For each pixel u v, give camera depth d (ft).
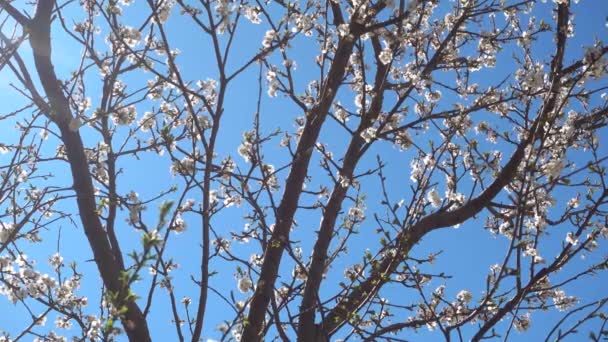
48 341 22.13
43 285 22.02
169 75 22.97
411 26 27.07
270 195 17.46
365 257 16.22
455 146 23.71
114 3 19.75
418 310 21.61
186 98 15.25
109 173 20.08
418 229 22.13
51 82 18.31
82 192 17.87
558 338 13.25
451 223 22.61
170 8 21.54
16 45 17.46
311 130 22.38
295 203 21.44
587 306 13.28
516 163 21.79
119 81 22.74
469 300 21.04
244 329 18.54
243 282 20.36
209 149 15.24
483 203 22.61
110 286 16.89
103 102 20.17
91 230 17.43
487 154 19.34
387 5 23.81
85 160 18.29
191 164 20.29
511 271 13.79
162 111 24.52
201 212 15.16
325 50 21.84
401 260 16.99
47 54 18.34
